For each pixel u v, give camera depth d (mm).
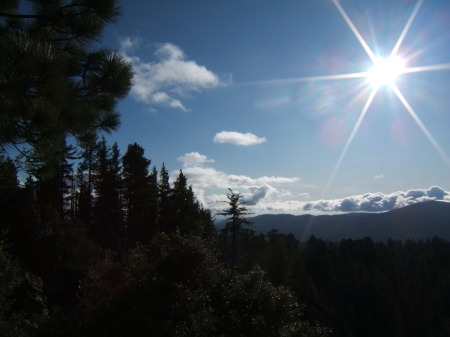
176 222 44844
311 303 57750
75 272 22500
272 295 11836
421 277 73812
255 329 10617
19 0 7242
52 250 22094
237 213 40031
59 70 5270
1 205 21531
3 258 11547
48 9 6883
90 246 25641
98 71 7121
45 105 5387
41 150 6340
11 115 5375
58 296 20547
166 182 50781
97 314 9250
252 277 12102
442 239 105000
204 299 10039
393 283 79750
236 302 11219
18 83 5055
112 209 41312
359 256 91125
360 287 68125
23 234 21438
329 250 95125
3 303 10922
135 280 10250
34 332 9391
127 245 42281
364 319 60750
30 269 20078
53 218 25266
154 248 11930
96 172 45781
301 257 76000
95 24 7047
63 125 6008
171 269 10820
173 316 9180
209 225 41875
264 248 55656
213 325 9844
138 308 9078
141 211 44344
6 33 6922
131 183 43500
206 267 11383
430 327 61344
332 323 52406
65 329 9125
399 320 59219
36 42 5461
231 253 40219
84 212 43031
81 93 7191
